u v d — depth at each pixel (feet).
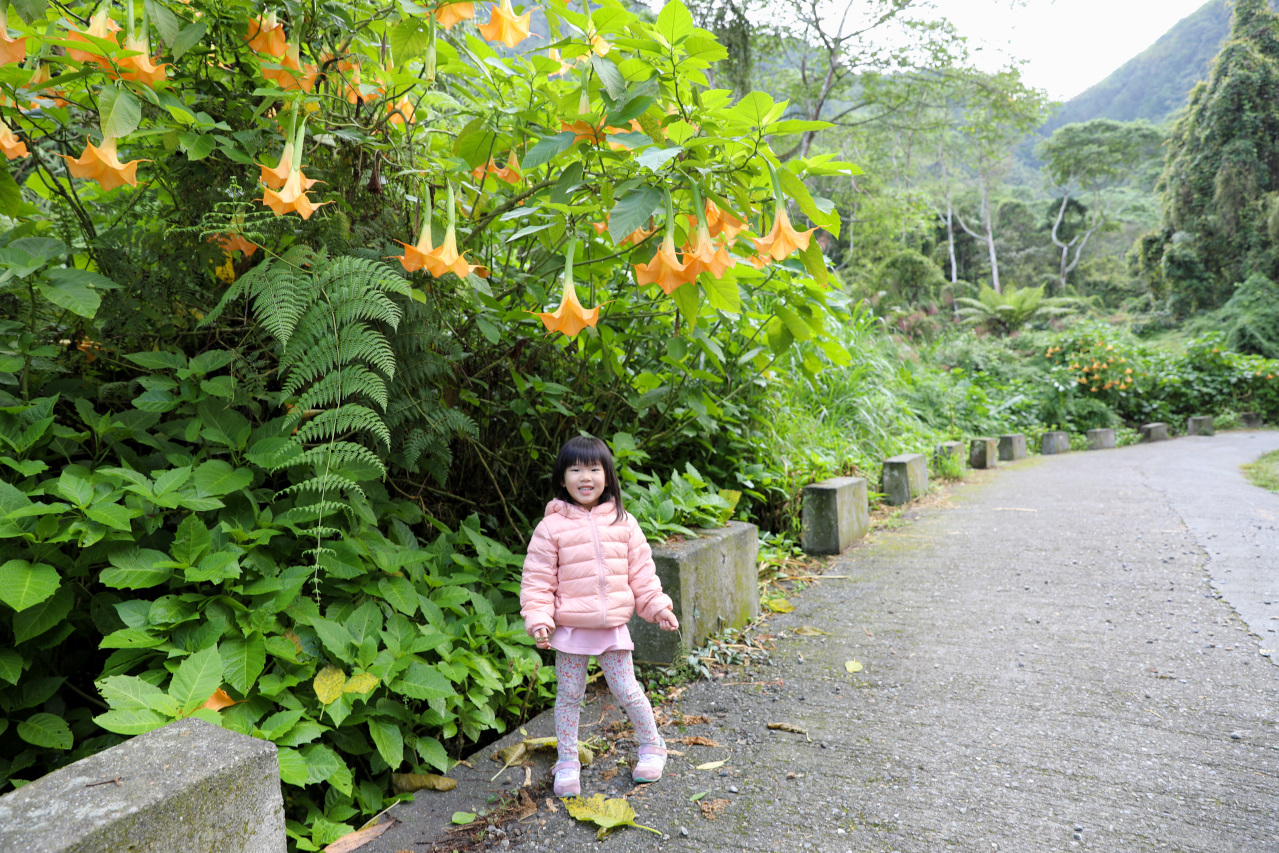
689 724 8.46
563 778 7.00
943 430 34.99
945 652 10.28
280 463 7.30
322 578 7.84
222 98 8.20
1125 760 7.30
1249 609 11.28
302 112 7.89
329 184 8.64
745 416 15.81
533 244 10.98
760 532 16.35
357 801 6.89
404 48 8.11
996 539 16.70
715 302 8.25
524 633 8.70
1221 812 6.39
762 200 8.03
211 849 4.38
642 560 7.81
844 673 9.73
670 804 6.81
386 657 7.17
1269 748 7.42
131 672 6.56
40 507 5.94
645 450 13.74
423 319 8.68
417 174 8.79
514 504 11.85
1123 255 155.12
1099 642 10.37
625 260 10.84
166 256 8.02
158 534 7.30
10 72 6.61
